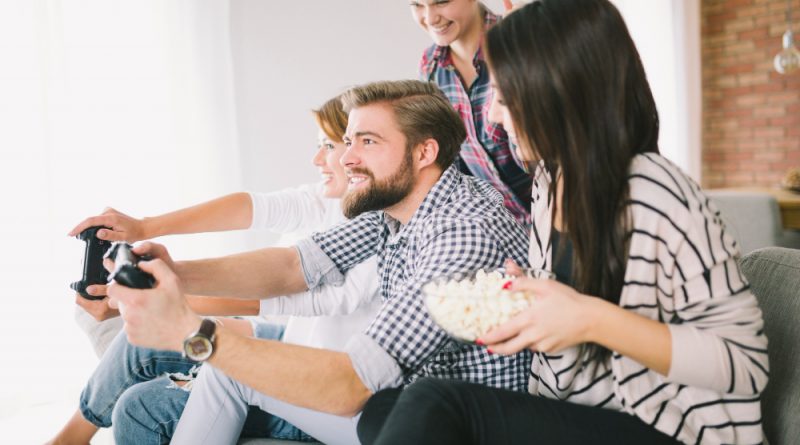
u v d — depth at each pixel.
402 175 1.32
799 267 1.15
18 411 2.78
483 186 1.38
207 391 1.31
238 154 3.30
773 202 2.96
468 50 2.21
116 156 3.04
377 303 1.57
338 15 3.59
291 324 1.67
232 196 1.84
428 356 1.12
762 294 1.19
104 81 3.00
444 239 1.18
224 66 3.23
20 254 2.82
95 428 1.67
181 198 3.18
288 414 1.33
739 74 5.34
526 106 0.96
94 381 1.62
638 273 0.93
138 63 3.07
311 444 1.42
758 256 1.25
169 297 0.99
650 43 4.97
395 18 3.73
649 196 0.93
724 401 0.93
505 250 1.21
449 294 0.92
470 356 1.21
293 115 3.52
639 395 0.95
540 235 1.11
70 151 2.92
